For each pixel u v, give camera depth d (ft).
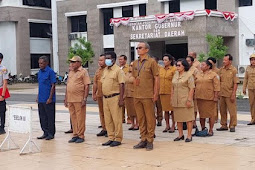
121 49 101.60
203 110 35.17
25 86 126.62
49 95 36.01
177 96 32.96
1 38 144.77
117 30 102.01
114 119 32.60
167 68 36.73
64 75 134.41
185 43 108.78
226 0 102.42
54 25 138.10
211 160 26.94
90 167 26.45
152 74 30.32
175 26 92.38
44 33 150.82
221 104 37.83
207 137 34.91
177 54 110.63
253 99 40.96
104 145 33.01
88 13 128.88
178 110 33.27
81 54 109.29
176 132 37.83
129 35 99.96
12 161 29.01
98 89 36.60
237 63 101.81
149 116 30.55
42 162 28.37
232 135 35.55
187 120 33.01
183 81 32.65
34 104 70.18
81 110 34.47
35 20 145.69
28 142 31.22
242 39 101.50
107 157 28.91
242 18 101.50
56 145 33.81
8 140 33.22
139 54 30.58
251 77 41.01
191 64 36.04
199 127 40.24
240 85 95.25
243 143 32.04
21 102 75.46
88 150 31.50
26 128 31.37
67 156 29.81
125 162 27.27
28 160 29.12
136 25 98.53
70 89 34.37
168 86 36.55
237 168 24.82
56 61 138.92
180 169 25.00
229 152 29.07
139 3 117.39
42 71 36.04
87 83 34.24
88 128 41.73
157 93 30.07
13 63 143.64
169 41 110.42
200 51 88.94
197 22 89.45
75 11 132.05
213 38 84.79
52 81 35.83
